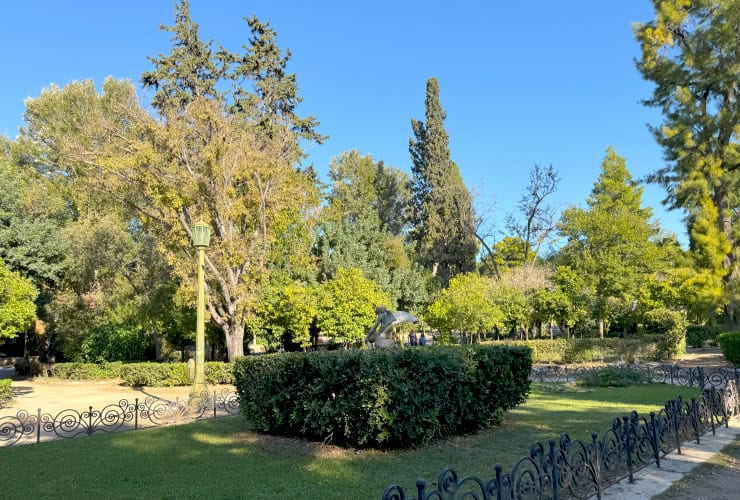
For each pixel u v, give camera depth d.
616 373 16.25
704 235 24.05
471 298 24.94
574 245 34.19
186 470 6.68
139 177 18.20
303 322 22.44
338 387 7.53
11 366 38.09
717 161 24.66
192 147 19.28
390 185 52.25
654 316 27.20
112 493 5.82
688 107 24.48
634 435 6.29
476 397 8.46
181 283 20.62
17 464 7.29
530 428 8.93
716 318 26.20
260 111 29.94
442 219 41.59
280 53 32.75
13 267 21.86
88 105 30.72
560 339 26.20
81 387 20.34
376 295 23.97
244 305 19.98
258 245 20.77
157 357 27.14
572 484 5.17
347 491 5.59
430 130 43.59
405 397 7.08
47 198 24.62
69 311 25.05
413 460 6.83
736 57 23.61
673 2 25.28
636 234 29.77
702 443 7.57
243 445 8.08
